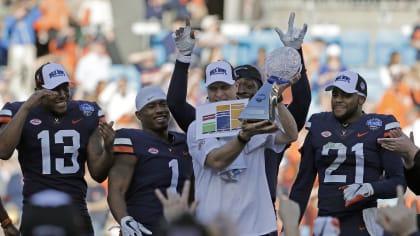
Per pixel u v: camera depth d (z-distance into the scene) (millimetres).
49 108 24578
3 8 57031
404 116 50688
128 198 24391
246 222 21531
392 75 53219
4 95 53500
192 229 11453
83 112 24906
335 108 24109
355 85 23953
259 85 23969
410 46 55156
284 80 20281
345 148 23781
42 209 11891
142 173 24219
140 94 24656
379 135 23750
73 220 11961
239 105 21172
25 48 55656
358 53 55406
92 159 24609
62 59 54719
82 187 24844
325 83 52094
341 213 23672
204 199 21656
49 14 56125
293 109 23750
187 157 24641
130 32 55781
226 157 20797
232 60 54312
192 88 50969
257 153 21859
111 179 24141
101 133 23453
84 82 53562
